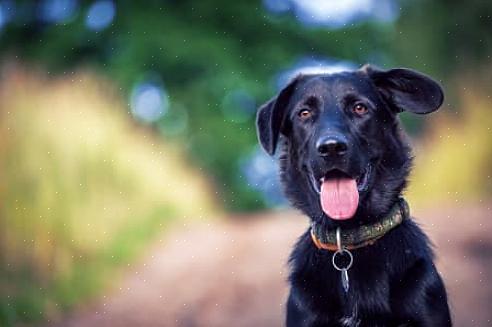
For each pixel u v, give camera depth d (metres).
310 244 5.43
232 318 8.30
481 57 27.12
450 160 14.45
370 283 5.13
